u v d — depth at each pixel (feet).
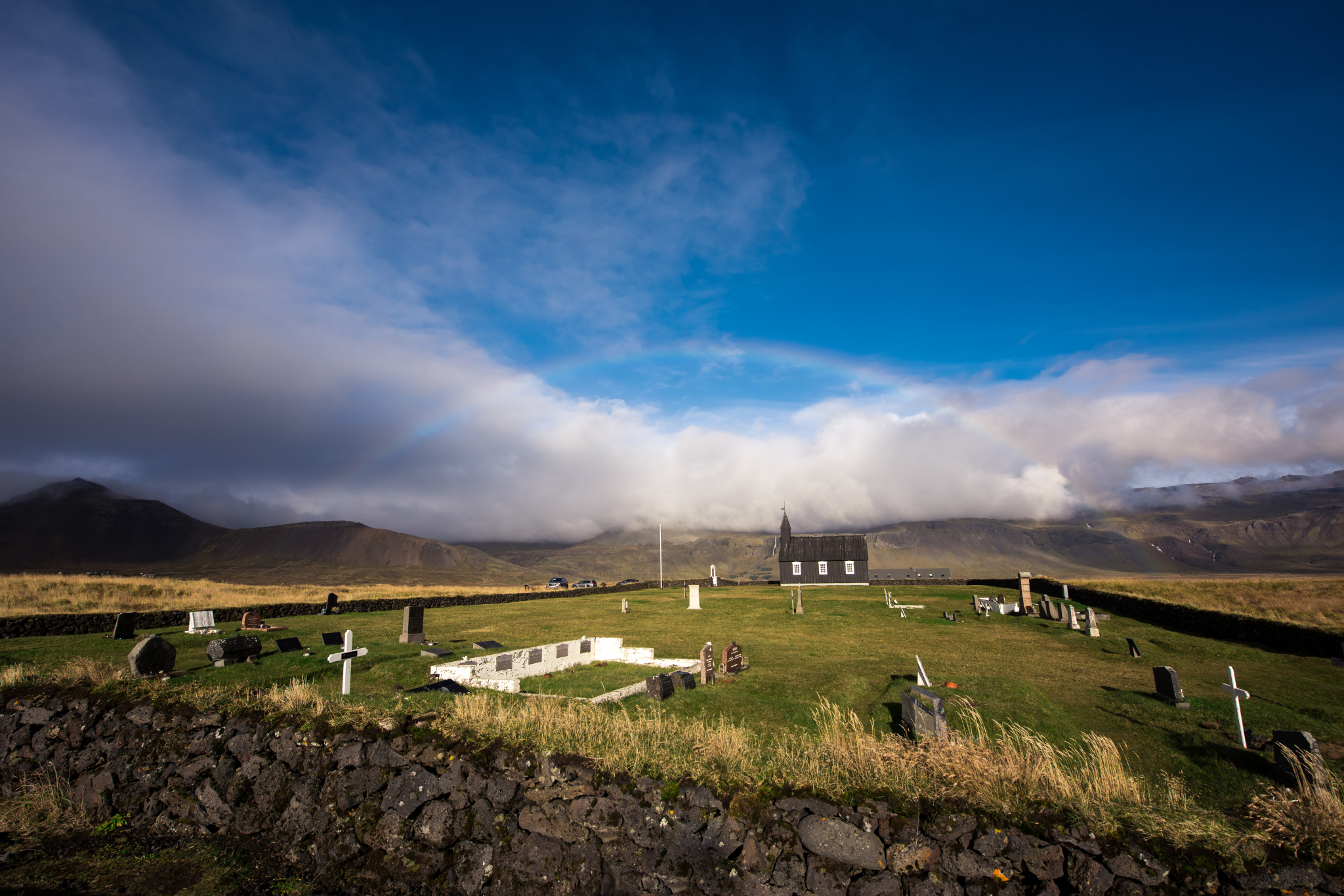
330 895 27.68
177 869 29.55
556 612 146.61
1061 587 159.43
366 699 37.81
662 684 54.54
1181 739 46.60
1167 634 102.32
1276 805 23.61
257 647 69.77
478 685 56.90
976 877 22.00
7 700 40.29
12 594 130.11
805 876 22.84
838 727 42.32
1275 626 87.92
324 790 30.22
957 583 231.91
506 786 27.25
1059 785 24.72
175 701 36.24
